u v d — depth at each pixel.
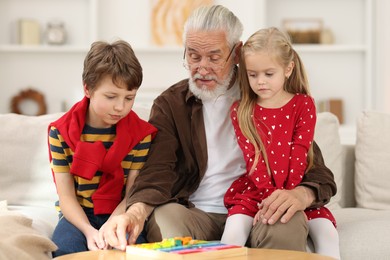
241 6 5.64
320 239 2.38
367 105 5.50
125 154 2.43
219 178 2.58
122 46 2.35
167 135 2.55
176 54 5.71
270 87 2.47
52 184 2.87
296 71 2.58
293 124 2.52
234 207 2.42
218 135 2.61
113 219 2.13
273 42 2.46
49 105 5.66
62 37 5.60
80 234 2.27
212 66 2.54
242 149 2.50
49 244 2.09
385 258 2.44
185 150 2.58
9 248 1.94
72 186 2.42
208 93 2.56
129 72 2.29
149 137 2.51
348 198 3.25
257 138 2.49
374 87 5.52
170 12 5.68
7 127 2.92
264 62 2.45
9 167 2.87
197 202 2.59
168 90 2.68
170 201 2.40
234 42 2.59
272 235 2.21
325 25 5.72
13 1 5.69
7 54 5.64
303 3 5.71
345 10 5.71
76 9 5.70
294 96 2.56
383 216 2.81
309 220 2.44
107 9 5.66
